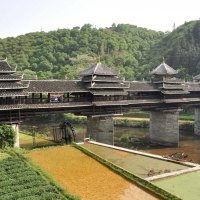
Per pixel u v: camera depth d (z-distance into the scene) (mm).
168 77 73000
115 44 194500
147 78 139625
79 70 141125
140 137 78500
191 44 151875
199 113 82500
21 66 151375
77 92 55594
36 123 99500
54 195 26578
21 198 25734
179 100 71562
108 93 57656
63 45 182000
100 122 59719
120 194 28234
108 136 60562
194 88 78062
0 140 44531
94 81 56688
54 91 51781
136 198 27281
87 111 57875
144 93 68562
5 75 46531
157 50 180500
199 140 75750
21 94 46562
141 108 66750
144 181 30906
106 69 59719
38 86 51438
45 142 57312
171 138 69062
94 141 54344
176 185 31156
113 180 32094
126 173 33594
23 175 31422
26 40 191000
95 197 27438
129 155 44344
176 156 54594
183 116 101875
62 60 163750
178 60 144750
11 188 27891
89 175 33656
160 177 33188
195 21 177875
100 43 190500
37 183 29297
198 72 129500
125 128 93812
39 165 36406
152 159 42219
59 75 128500
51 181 30203
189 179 33094
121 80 60375
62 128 56438
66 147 46906
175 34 179125
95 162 38719
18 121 48312
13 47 181125
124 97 64250
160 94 70625
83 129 87312
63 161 39125
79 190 29125
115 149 48062
